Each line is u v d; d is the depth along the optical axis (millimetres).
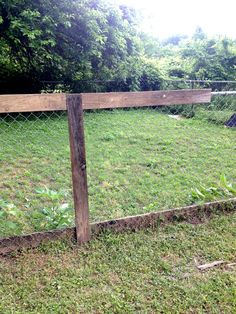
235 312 1642
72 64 7527
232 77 8648
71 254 2100
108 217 2580
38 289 1782
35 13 6227
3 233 2293
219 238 2320
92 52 7285
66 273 1917
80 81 8102
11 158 4066
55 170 3688
